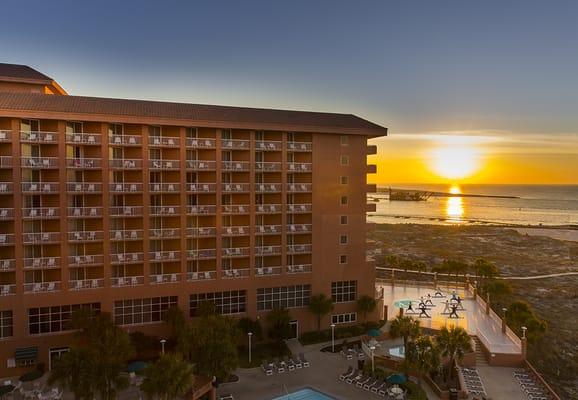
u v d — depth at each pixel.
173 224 56.66
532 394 46.53
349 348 56.84
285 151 60.09
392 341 59.22
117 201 54.88
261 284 59.16
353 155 63.12
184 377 37.59
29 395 43.75
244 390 46.69
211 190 56.97
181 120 54.09
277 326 57.12
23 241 49.66
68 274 51.28
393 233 184.38
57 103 52.12
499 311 74.50
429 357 44.19
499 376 50.84
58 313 51.12
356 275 63.84
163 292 54.69
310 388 47.31
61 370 37.75
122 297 53.03
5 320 49.66
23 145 50.72
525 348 53.72
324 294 61.97
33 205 51.47
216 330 45.00
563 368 59.19
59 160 50.69
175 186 55.34
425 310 70.75
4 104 48.50
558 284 102.06
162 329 54.34
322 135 61.62
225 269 58.41
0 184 48.84
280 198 61.00
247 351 55.72
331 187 62.31
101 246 53.34
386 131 63.25
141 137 53.66
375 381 47.81
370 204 64.88
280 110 65.62
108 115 51.22
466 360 53.47
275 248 60.03
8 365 49.06
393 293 82.88
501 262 127.00
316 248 61.78
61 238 50.97
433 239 169.62
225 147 57.59
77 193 51.53
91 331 46.94
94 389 37.53
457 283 88.06
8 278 50.59
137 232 53.94
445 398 45.25
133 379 46.06
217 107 62.19
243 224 59.53
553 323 75.62
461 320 66.62
